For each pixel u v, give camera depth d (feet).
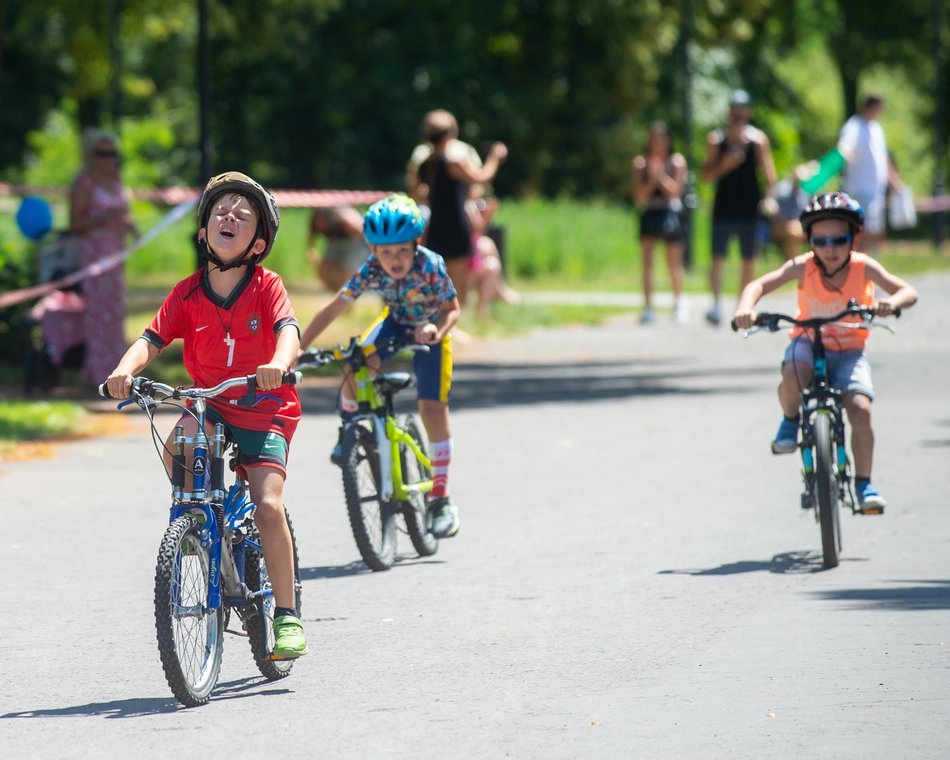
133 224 163.63
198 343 65.00
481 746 55.88
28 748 57.16
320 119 512.22
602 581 82.28
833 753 54.29
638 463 119.34
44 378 161.58
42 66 449.89
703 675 64.44
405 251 88.48
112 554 91.35
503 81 520.83
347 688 64.08
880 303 86.99
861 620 72.84
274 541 64.54
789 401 89.76
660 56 561.02
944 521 95.91
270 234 64.90
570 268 338.95
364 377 87.92
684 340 214.69
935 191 429.38
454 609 77.15
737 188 225.97
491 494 107.96
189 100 553.23
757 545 90.68
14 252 187.83
